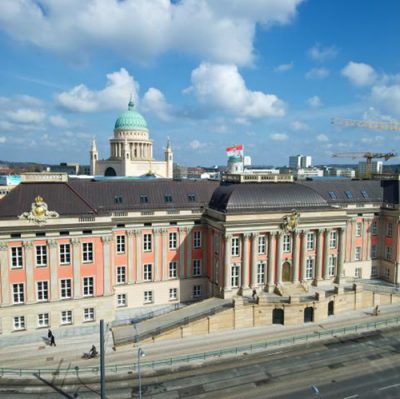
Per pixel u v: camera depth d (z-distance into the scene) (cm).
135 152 16838
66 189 7150
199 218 8038
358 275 9550
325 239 8156
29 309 6625
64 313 6869
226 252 7362
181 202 8188
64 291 6862
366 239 9531
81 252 6875
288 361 5744
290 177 8675
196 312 7019
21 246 6525
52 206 6788
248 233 7475
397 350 6106
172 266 8019
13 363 5631
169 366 5591
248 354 5969
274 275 7806
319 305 7244
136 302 7762
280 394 4878
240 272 7569
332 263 8400
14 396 4828
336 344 6322
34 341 6316
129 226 7562
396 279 9294
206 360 5775
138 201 7875
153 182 8369
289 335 6650
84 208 6956
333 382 5159
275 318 7112
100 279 7012
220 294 7562
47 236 6631
